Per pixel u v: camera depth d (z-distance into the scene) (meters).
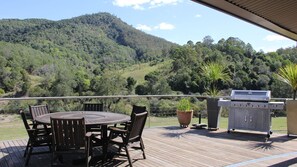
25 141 6.00
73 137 3.86
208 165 4.38
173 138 6.50
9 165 4.34
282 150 5.42
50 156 4.82
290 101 6.81
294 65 7.23
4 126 6.23
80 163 4.41
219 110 7.64
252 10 4.48
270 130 6.97
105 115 5.17
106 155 4.54
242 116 7.15
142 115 4.33
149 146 5.65
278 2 4.12
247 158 4.81
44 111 5.55
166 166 4.32
